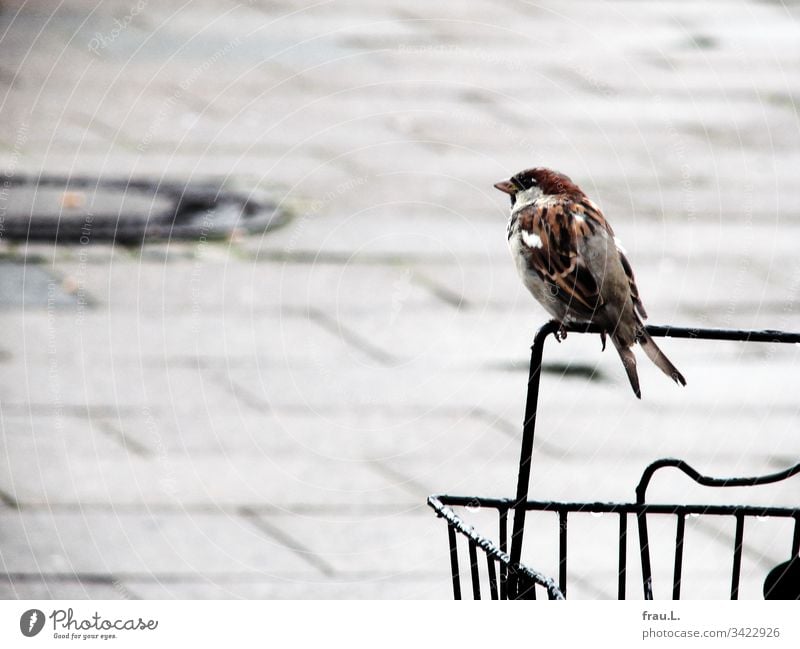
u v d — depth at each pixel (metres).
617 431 11.44
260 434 11.22
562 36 21.14
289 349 12.52
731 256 14.74
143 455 10.81
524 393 11.99
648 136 17.64
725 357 12.81
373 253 14.36
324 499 10.38
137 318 12.83
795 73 20.03
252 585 9.24
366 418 11.52
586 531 10.06
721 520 10.28
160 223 14.58
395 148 16.77
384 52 19.91
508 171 16.38
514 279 14.04
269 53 19.48
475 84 19.02
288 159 16.36
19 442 10.85
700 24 22.23
